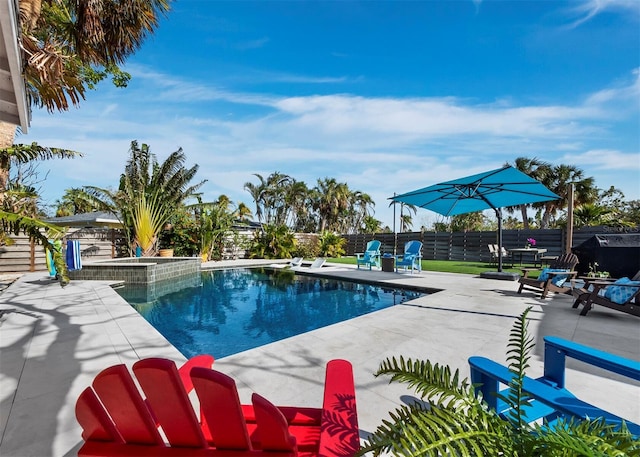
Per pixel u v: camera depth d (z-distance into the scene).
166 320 5.59
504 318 4.54
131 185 12.87
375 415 2.05
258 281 9.83
